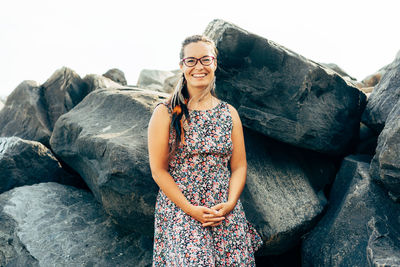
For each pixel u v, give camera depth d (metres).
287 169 3.57
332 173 3.79
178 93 2.40
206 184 2.35
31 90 5.87
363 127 4.11
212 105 2.48
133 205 3.05
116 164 3.00
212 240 2.26
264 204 3.14
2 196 4.00
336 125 3.52
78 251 3.33
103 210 3.84
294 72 3.27
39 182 4.51
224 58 3.27
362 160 3.50
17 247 3.43
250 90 3.37
